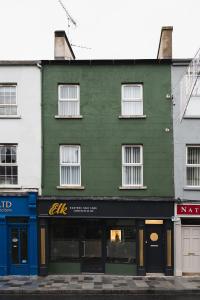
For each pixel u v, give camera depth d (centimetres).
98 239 1723
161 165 1697
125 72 1716
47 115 1722
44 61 1714
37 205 1692
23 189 1703
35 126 1720
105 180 1703
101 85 1719
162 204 1673
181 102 1658
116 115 1711
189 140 1697
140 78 1711
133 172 1719
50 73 1727
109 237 1720
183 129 1698
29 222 1691
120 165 1703
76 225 1730
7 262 1691
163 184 1694
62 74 1725
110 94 1716
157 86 1709
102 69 1720
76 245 1725
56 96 1725
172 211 1672
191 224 1694
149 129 1705
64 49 1791
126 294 1402
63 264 1711
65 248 1727
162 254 1700
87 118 1716
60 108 1741
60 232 1731
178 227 1670
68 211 1686
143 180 1698
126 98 1727
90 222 1728
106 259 1714
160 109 1706
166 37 1756
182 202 1670
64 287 1456
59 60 1705
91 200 1681
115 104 1714
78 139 1712
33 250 1688
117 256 1714
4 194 1688
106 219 1709
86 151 1709
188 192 1683
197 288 1434
